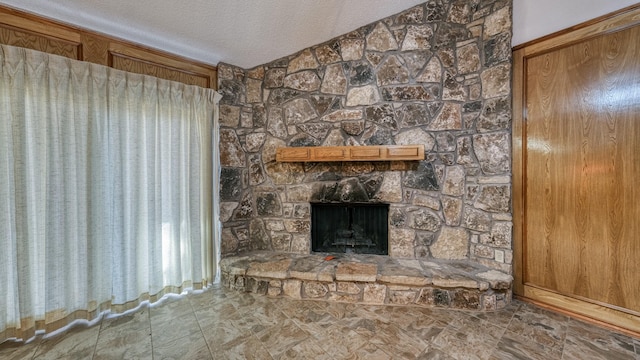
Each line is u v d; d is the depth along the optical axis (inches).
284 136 117.1
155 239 91.7
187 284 100.7
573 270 80.1
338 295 92.4
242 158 117.6
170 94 94.7
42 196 71.6
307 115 114.8
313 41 111.4
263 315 83.7
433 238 104.5
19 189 67.8
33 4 70.0
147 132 89.2
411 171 106.1
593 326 75.1
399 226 108.0
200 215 103.7
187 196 100.3
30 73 68.9
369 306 88.8
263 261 105.9
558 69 81.6
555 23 81.4
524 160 89.0
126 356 64.9
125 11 78.2
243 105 117.7
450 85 101.3
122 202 84.3
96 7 75.0
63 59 73.0
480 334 72.5
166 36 91.3
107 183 82.1
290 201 117.0
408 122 105.3
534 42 86.0
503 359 62.7
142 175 89.0
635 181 69.9
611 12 71.7
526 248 89.3
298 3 89.8
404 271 92.5
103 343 69.7
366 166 110.4
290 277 94.9
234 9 86.7
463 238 100.8
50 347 67.9
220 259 110.1
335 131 112.0
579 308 79.0
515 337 70.9
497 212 93.1
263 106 118.9
